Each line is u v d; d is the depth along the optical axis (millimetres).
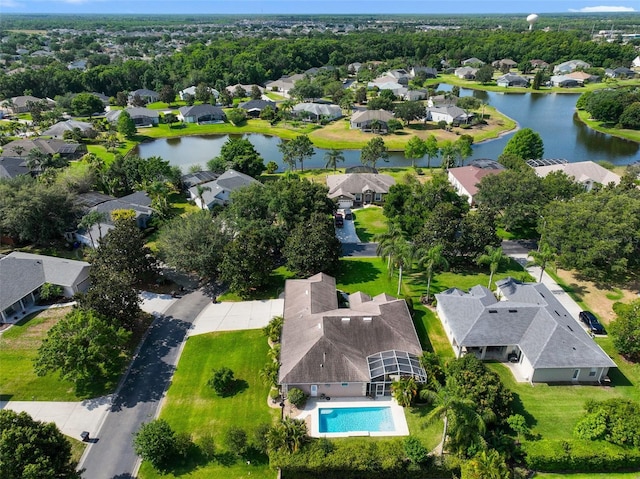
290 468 38188
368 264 72500
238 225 70562
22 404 45875
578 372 47812
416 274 69750
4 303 57812
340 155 119812
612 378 48875
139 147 141625
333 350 47312
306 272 65500
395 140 142500
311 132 153125
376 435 42094
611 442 39281
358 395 46781
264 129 157875
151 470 39344
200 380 49031
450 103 170875
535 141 111375
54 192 77125
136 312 55406
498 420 41531
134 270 62594
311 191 77625
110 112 165375
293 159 117750
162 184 93312
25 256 66375
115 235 62875
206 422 43781
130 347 53781
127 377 49500
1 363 51188
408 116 152875
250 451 40875
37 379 49062
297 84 197125
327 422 43812
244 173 107875
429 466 38531
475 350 51594
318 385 46188
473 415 37312
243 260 61281
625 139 144750
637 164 105062
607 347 53312
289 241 67188
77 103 168750
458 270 70438
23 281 61469
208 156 132250
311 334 49375
